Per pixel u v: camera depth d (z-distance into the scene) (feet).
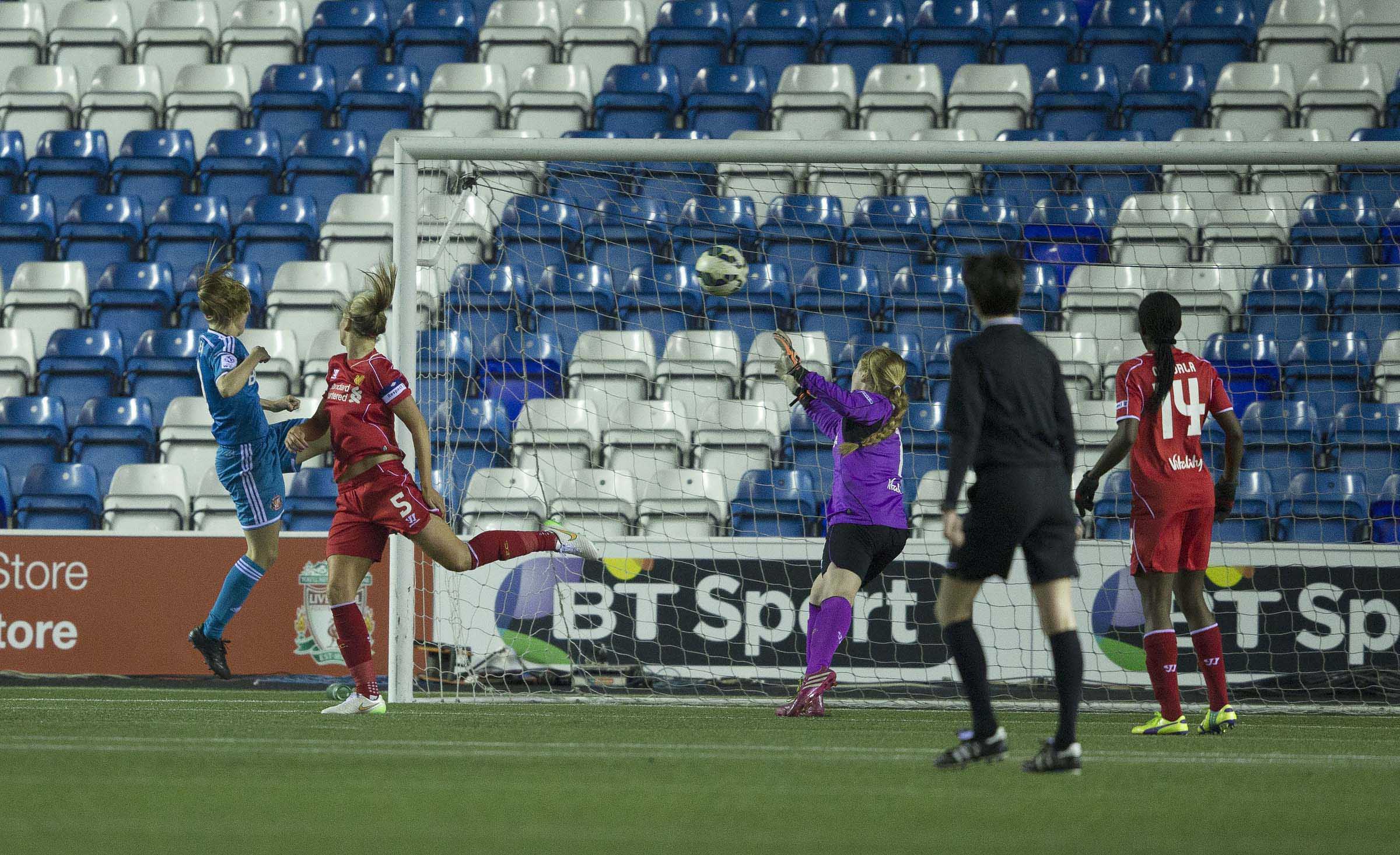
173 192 165.17
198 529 123.85
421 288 132.57
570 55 181.78
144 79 180.34
